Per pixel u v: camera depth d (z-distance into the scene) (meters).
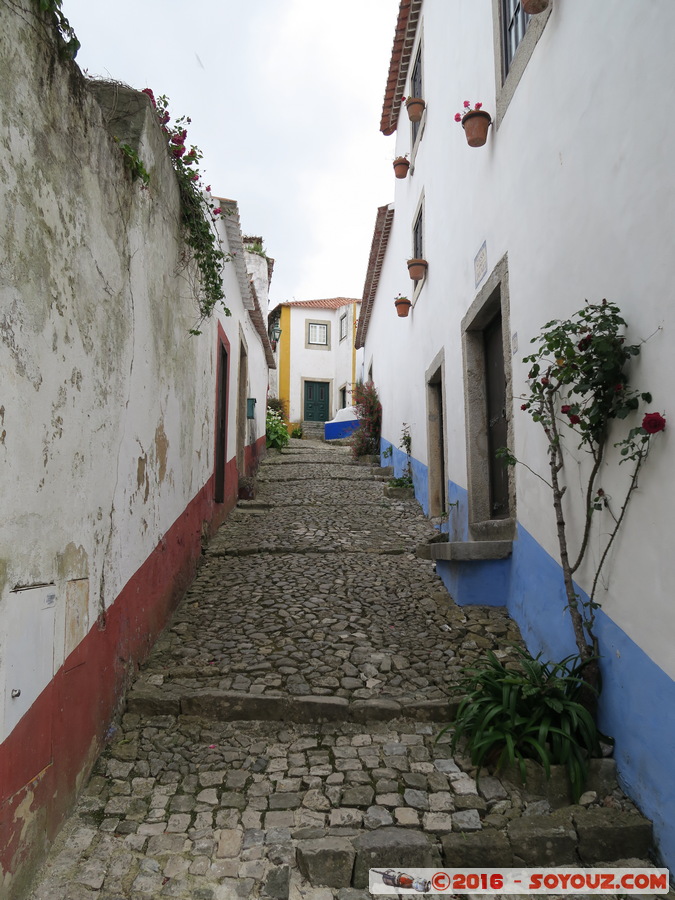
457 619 4.10
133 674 3.29
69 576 2.37
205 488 5.80
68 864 2.13
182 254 4.51
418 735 2.96
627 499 2.35
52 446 2.18
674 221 2.07
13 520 1.88
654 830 2.21
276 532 6.54
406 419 9.02
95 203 2.63
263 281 15.33
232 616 4.29
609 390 2.44
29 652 1.99
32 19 2.01
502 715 2.71
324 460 12.84
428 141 6.86
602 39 2.61
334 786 2.58
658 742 2.19
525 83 3.61
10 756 1.86
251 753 2.82
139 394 3.38
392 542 6.20
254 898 2.05
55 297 2.20
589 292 2.76
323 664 3.56
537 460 3.50
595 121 2.69
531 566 3.64
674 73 2.07
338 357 23.11
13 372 1.87
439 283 6.29
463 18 5.18
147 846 2.24
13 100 1.89
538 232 3.41
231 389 7.66
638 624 2.33
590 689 2.64
